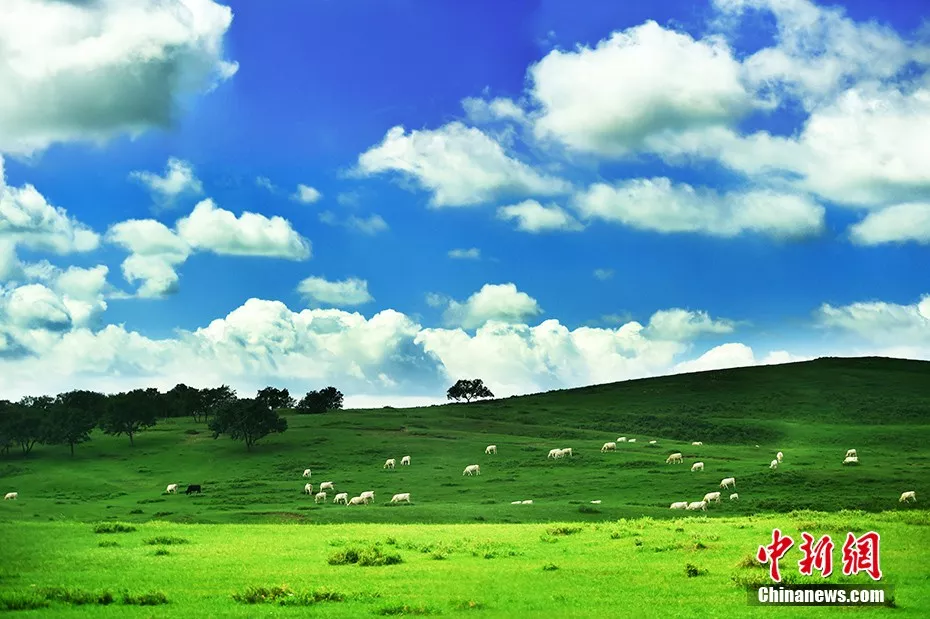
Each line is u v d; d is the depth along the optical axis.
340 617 24.19
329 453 130.12
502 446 132.88
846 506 75.56
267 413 138.25
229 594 27.84
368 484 104.81
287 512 70.50
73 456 135.50
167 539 43.09
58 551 39.09
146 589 28.83
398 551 39.28
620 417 170.50
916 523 46.19
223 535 46.34
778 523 48.22
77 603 26.41
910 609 25.17
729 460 112.25
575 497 88.12
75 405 181.25
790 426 151.88
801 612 24.75
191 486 101.19
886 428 143.38
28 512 80.56
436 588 29.06
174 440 147.75
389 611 25.02
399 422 167.50
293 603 26.19
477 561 35.78
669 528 47.66
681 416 171.38
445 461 121.31
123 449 140.62
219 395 191.50
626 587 29.08
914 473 90.31
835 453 115.94
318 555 37.62
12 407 159.00
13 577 31.61
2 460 133.50
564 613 24.67
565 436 150.88
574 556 37.00
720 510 75.88
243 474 117.56
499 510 70.06
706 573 31.61
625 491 90.19
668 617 24.12
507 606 25.83
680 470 102.62
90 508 85.25
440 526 53.31
